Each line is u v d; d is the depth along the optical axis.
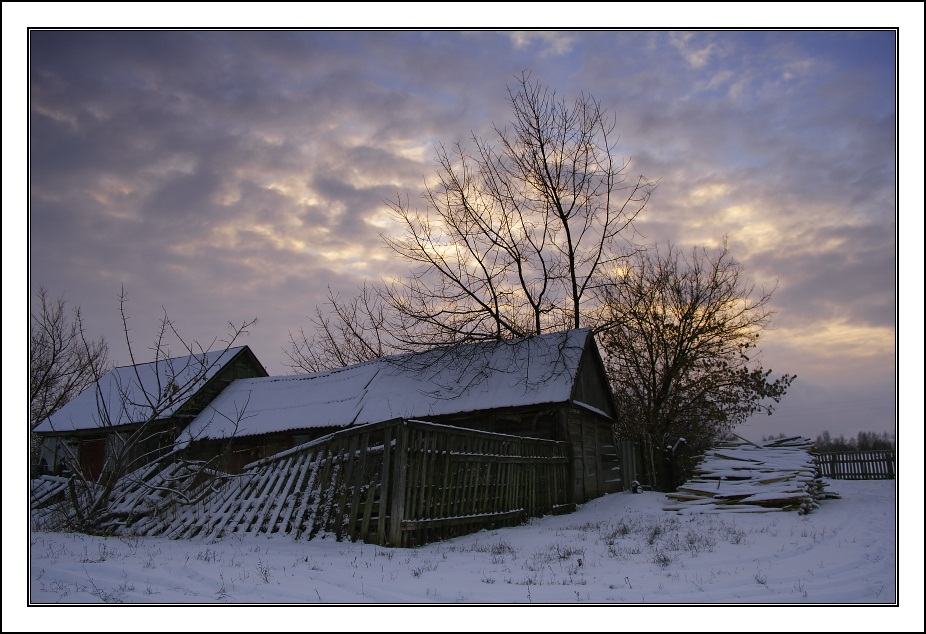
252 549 10.53
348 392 22.36
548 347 20.61
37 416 22.48
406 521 10.61
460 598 6.73
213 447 22.88
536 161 27.23
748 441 27.36
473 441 13.03
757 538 11.06
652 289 30.17
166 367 27.55
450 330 23.53
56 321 22.62
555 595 6.84
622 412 32.41
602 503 18.06
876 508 15.88
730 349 29.45
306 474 12.39
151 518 13.87
